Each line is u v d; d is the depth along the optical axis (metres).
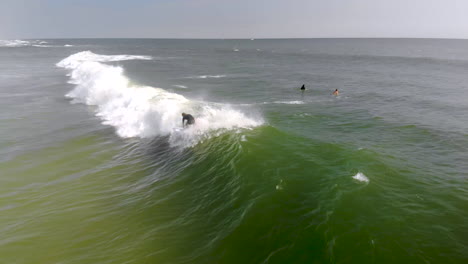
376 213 6.83
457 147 13.58
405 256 5.45
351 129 16.73
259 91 29.89
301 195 7.45
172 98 17.28
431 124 17.84
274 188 7.72
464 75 43.94
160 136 13.49
